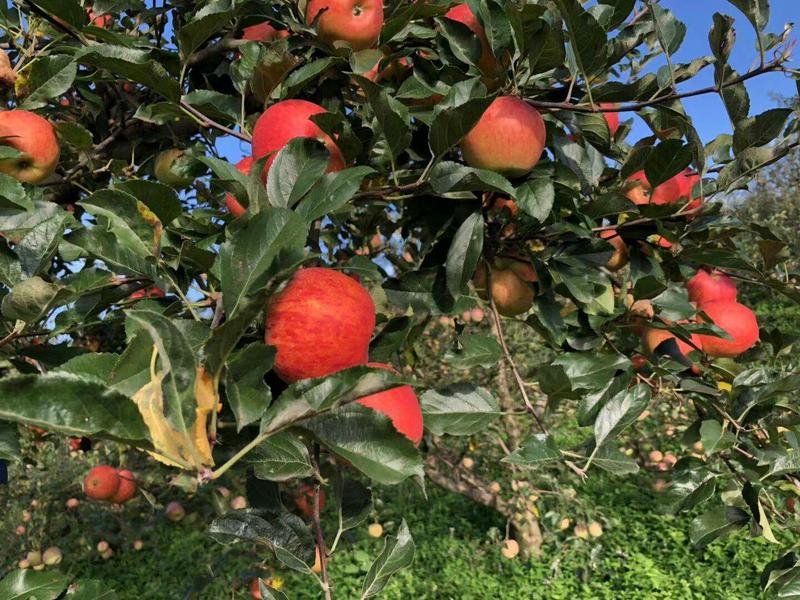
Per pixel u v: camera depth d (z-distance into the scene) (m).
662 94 0.70
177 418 0.34
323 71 0.67
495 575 2.34
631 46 0.73
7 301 0.46
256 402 0.37
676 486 0.75
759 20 0.60
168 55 0.62
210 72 0.82
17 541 1.92
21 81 0.65
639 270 0.73
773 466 0.69
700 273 0.85
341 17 0.63
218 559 2.29
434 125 0.52
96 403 0.30
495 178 0.54
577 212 0.65
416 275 0.63
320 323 0.43
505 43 0.61
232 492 1.79
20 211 0.49
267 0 0.70
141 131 0.88
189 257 0.48
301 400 0.36
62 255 0.57
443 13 0.68
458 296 0.60
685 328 0.73
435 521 2.79
